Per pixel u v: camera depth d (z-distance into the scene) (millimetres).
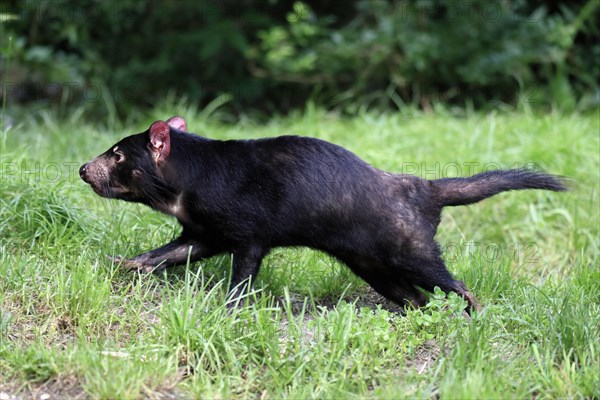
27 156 11961
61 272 8438
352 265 9000
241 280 8797
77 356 7406
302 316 8023
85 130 15297
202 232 9008
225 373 7641
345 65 19703
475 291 9445
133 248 9719
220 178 8727
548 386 7508
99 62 19328
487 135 14883
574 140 14234
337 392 7320
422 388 7441
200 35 19422
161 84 19984
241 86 20328
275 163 8734
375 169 8773
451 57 19109
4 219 9883
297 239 8789
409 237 8562
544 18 19734
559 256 11703
